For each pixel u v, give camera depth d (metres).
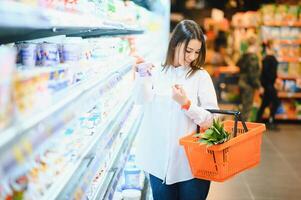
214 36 11.88
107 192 2.13
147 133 2.38
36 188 1.22
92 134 2.03
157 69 2.42
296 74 8.26
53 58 1.60
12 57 0.91
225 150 1.96
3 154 0.77
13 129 0.89
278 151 5.89
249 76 7.75
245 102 7.84
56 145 1.48
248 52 7.76
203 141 1.96
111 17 2.48
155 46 5.70
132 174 3.16
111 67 2.40
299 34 8.20
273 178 4.70
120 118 2.54
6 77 0.87
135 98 2.33
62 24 1.23
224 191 4.28
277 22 8.15
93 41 2.38
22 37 1.74
